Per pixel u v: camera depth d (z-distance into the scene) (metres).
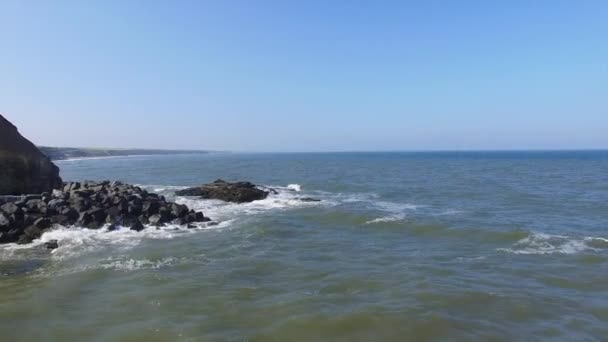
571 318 10.64
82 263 15.86
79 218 22.56
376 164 114.75
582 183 49.34
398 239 20.12
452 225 22.97
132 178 67.25
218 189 36.78
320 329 10.00
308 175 70.06
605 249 17.64
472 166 97.75
